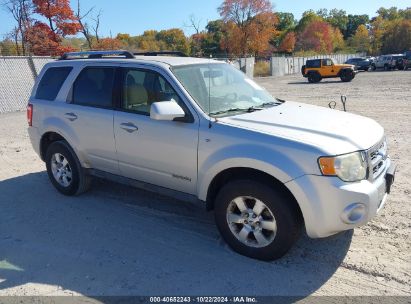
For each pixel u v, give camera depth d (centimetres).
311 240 417
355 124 402
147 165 454
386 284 341
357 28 12012
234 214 391
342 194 332
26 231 464
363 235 424
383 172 382
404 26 9069
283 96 1955
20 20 3516
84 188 557
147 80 450
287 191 356
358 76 3472
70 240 438
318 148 338
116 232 454
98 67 509
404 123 1035
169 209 514
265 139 359
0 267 387
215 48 7762
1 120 1338
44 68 590
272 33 7650
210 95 435
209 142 389
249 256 387
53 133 566
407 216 464
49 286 354
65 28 3834
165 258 395
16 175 683
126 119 461
